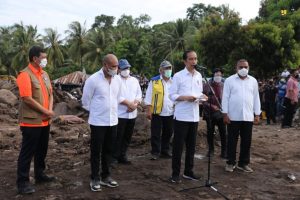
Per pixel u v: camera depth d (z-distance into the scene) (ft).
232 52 81.71
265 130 43.09
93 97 18.94
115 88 19.29
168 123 26.13
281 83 52.16
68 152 28.37
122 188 19.67
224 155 26.48
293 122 49.73
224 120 23.49
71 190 19.29
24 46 184.14
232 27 82.74
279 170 24.41
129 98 24.34
